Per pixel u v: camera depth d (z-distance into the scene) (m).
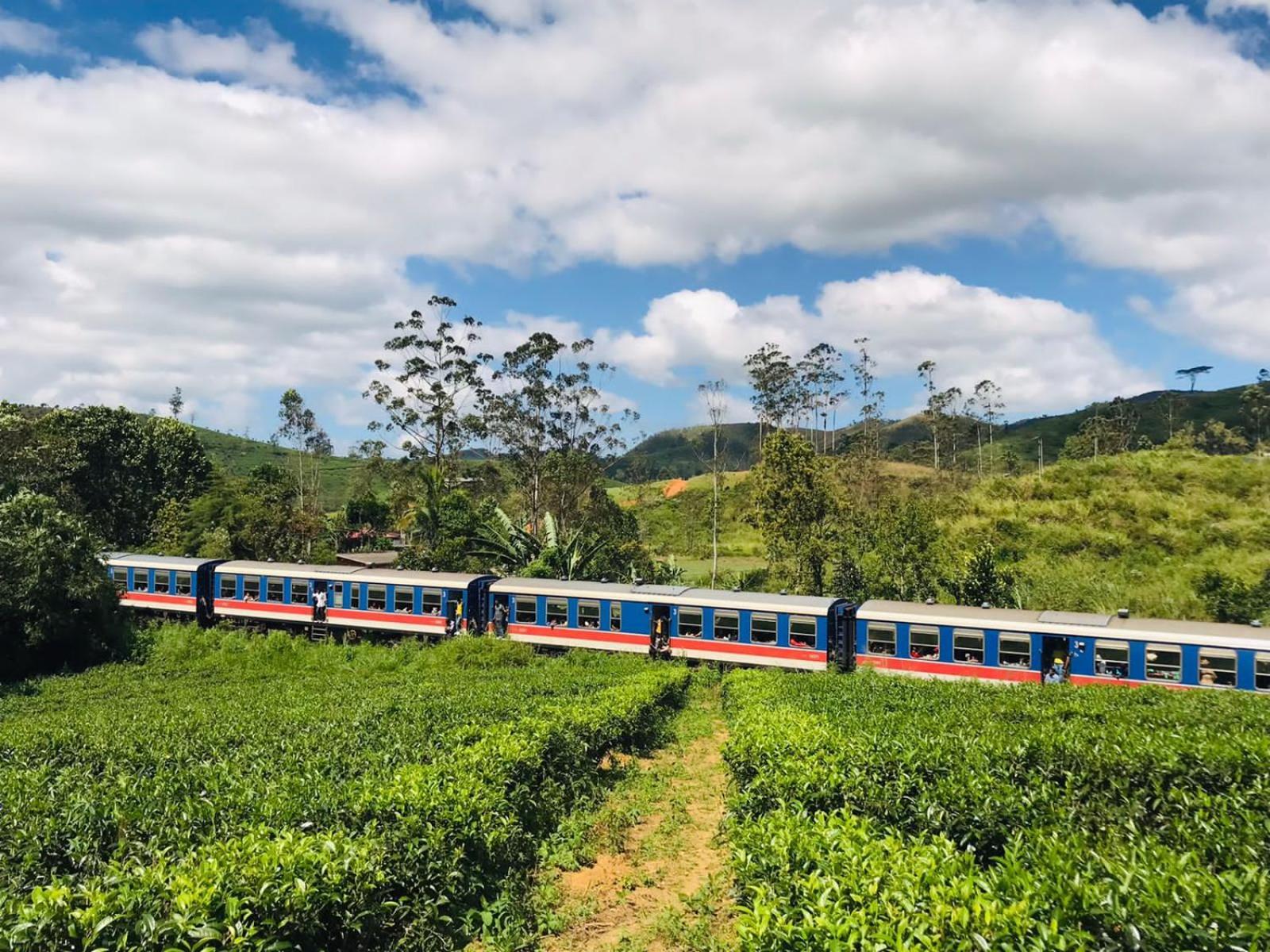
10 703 25.59
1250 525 46.75
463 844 11.20
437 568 45.91
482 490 68.56
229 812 11.08
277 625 38.81
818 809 11.55
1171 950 6.62
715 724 23.33
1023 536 50.12
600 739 18.09
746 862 9.45
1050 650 26.22
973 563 37.00
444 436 61.66
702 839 14.23
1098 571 44.47
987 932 6.96
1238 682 23.45
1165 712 17.81
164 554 53.06
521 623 34.22
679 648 31.16
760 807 12.11
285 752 14.92
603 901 11.78
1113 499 52.69
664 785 17.42
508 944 10.28
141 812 11.05
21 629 32.91
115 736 16.80
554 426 59.00
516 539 45.38
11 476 48.69
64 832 10.58
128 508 62.94
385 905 9.55
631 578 45.56
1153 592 40.16
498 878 11.73
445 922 10.30
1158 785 11.77
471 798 11.78
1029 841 9.48
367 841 9.80
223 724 18.03
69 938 7.42
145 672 32.12
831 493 43.03
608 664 29.95
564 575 41.84
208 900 7.93
